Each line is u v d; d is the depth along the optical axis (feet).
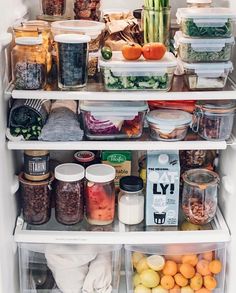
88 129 5.28
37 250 5.52
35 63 4.98
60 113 5.52
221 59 5.13
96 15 5.67
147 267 5.61
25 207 5.59
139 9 5.98
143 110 5.24
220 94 5.09
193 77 5.13
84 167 5.87
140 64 4.97
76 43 4.92
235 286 5.46
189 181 5.65
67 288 5.58
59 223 5.66
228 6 5.59
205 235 5.50
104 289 5.58
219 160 6.08
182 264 5.63
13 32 5.24
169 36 5.75
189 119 5.31
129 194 5.65
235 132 5.49
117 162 5.89
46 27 5.29
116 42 5.45
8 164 5.29
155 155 5.62
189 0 5.58
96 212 5.59
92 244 5.52
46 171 5.54
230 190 5.51
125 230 5.57
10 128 5.18
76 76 5.04
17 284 5.70
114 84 5.03
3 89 5.00
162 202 5.60
